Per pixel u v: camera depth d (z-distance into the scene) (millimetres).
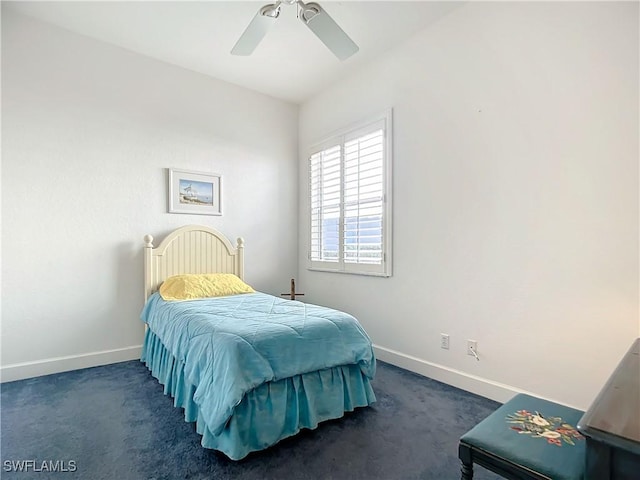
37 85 2695
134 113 3143
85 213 2898
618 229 1810
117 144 3055
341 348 2045
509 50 2230
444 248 2619
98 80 2961
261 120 3967
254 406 1715
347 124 3529
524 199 2166
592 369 1901
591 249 1900
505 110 2252
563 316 2006
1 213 2559
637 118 1747
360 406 2150
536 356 2119
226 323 1996
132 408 2168
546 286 2076
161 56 3211
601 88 1859
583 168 1924
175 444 1780
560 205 2014
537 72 2104
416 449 1755
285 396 1823
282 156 4148
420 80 2791
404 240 2922
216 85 3627
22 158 2635
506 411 1280
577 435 1107
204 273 3459
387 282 3080
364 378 2203
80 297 2873
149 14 2604
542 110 2082
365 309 3307
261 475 1555
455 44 2541
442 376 2621
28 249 2656
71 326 2834
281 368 1784
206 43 2996
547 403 1346
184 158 3428
